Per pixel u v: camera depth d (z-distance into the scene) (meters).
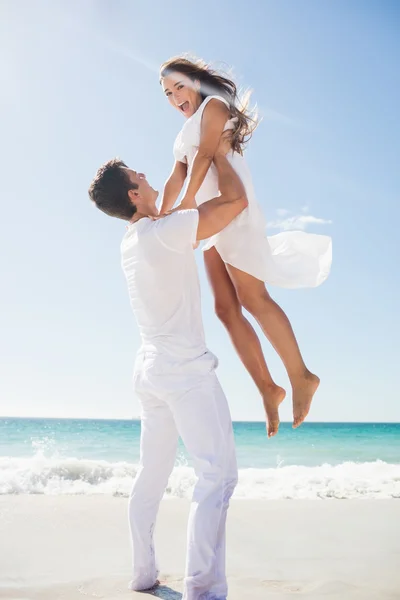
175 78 3.01
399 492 7.96
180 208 2.70
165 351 2.51
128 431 26.00
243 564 3.44
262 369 3.07
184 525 4.78
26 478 7.95
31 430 26.97
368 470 10.55
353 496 7.69
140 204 2.75
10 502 5.60
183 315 2.53
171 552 3.81
